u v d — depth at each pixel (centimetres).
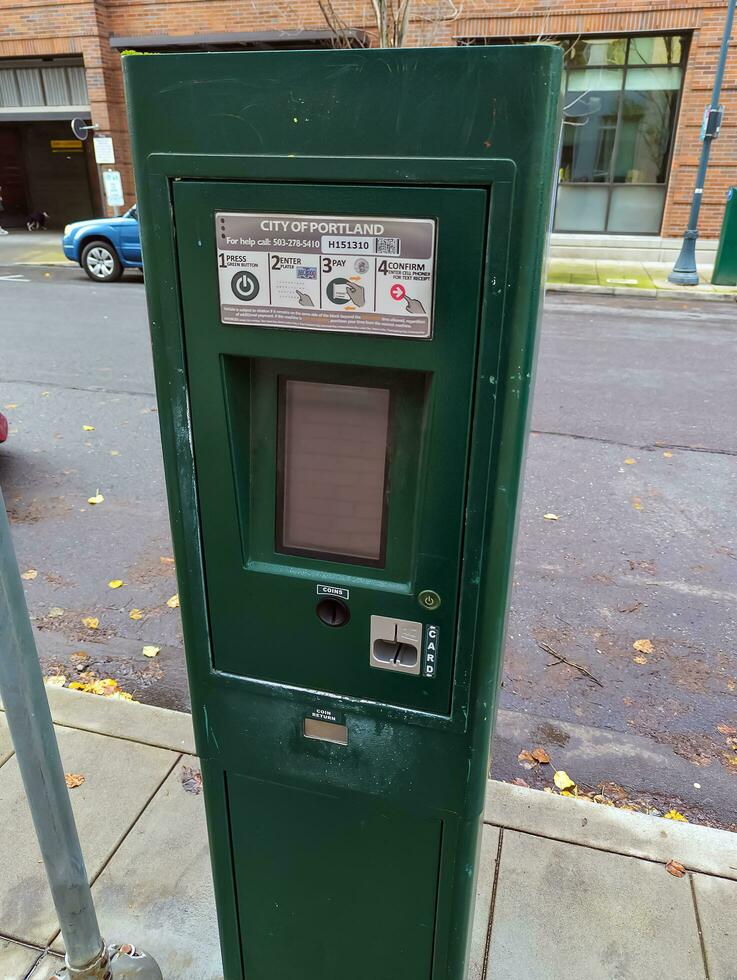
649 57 1227
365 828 147
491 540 118
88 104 1584
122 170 1524
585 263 1338
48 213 1897
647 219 1338
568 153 1318
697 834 224
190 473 130
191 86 107
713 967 189
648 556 399
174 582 376
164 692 301
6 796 240
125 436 557
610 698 299
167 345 123
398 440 121
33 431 564
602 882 209
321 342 115
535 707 294
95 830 227
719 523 434
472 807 139
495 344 107
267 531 133
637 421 588
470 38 1224
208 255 115
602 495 466
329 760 143
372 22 1271
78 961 171
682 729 283
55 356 754
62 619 346
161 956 193
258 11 1335
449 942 152
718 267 1159
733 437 558
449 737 134
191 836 226
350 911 156
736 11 1145
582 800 236
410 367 112
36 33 1448
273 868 157
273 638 137
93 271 1169
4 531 134
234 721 146
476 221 102
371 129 102
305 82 102
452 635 126
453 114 98
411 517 124
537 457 520
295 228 110
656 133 1278
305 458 127
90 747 258
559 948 193
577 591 368
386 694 135
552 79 94
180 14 1384
